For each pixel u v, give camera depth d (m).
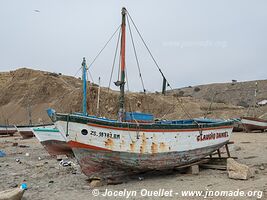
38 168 14.49
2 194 8.28
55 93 69.94
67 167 14.47
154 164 11.13
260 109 52.47
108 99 52.88
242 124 31.94
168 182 10.62
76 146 10.19
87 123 10.11
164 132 11.11
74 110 56.38
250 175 10.29
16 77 79.06
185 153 11.78
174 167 11.84
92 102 54.16
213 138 13.12
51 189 10.30
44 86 71.69
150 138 10.82
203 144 12.55
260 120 32.34
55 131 18.27
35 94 70.69
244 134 30.09
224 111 51.88
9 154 20.80
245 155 15.80
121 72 11.95
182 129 11.62
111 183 10.65
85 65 17.64
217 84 116.12
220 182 9.98
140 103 53.38
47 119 60.53
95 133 10.19
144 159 10.84
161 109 54.00
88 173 10.75
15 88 74.38
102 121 10.20
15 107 69.06
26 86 74.25
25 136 34.62
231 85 110.62
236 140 23.88
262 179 9.88
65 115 10.05
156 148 10.95
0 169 14.79
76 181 11.40
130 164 10.77
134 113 13.08
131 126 10.48
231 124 14.48
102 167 10.69
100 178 10.88
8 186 10.98
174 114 52.50
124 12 11.95
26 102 69.19
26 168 14.86
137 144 10.61
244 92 100.31
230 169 10.61
